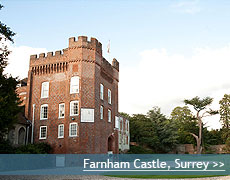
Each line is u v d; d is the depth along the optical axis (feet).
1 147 85.20
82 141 105.40
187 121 224.53
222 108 234.99
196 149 220.23
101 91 124.06
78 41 115.24
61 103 114.32
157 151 219.82
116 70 147.23
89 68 113.91
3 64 62.13
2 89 60.34
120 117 162.20
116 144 136.46
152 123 217.15
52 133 112.27
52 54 120.88
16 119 60.64
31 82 122.52
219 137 241.76
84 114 108.37
